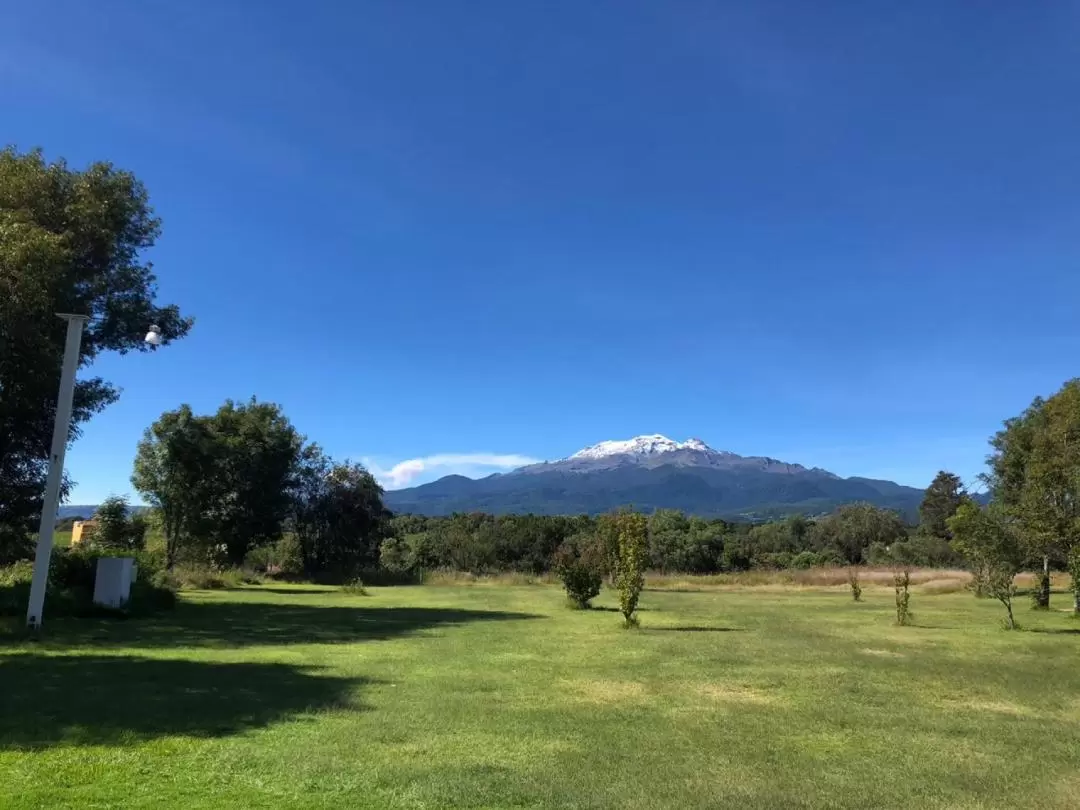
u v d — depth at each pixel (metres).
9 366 17.14
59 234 18.31
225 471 36.78
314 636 15.00
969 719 7.87
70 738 6.34
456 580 41.34
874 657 12.40
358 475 46.62
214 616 19.05
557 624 18.06
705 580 39.59
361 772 5.61
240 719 7.23
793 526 90.88
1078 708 8.53
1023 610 23.89
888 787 5.55
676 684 9.80
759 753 6.45
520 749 6.44
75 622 16.03
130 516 35.97
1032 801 5.28
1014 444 26.02
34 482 19.69
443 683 9.66
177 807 4.75
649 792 5.35
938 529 81.69
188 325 23.39
